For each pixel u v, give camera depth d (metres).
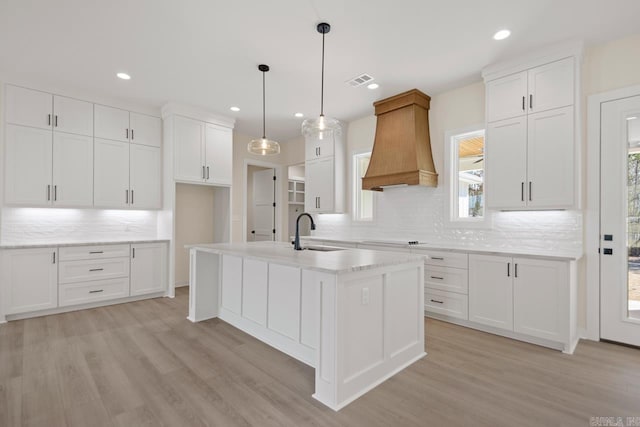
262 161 6.39
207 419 1.79
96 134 4.16
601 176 2.93
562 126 2.94
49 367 2.38
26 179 3.66
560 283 2.71
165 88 3.96
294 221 7.28
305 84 3.84
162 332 3.14
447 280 3.46
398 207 4.57
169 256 4.58
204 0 2.35
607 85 2.91
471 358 2.58
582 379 2.24
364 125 5.08
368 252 2.86
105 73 3.53
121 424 1.74
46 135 3.79
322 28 2.68
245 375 2.30
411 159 3.90
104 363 2.46
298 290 2.60
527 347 2.81
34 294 3.56
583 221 3.03
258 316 3.02
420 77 3.64
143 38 2.85
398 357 2.39
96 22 2.61
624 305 2.85
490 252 3.12
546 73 3.02
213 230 5.70
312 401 1.98
